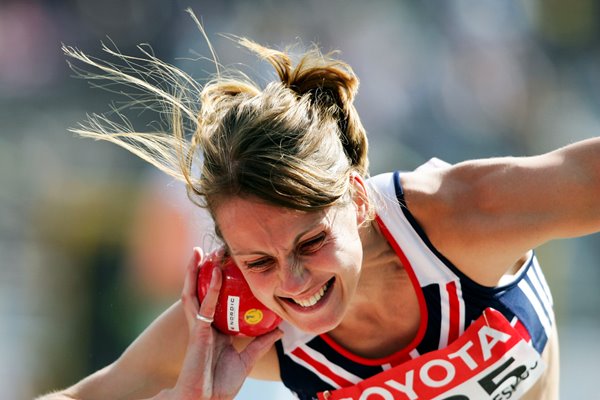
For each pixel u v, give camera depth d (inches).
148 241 1096.2
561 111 1567.4
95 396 442.3
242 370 411.8
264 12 1456.7
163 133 421.7
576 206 388.8
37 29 1493.6
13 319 1123.3
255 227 349.1
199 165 379.9
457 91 1508.4
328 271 356.8
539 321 429.4
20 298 1149.7
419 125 1471.5
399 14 1515.7
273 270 359.6
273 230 347.6
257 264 360.2
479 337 409.1
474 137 1494.8
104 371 450.3
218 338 415.2
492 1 1565.0
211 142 360.8
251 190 344.5
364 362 419.8
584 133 1567.4
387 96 1465.3
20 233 1242.0
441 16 1530.5
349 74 387.2
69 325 1101.7
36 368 1083.9
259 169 343.9
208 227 410.3
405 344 418.6
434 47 1513.3
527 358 418.0
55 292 1125.1
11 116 1424.7
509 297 417.1
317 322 367.2
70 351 1090.1
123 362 447.2
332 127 368.8
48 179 1262.3
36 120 1419.8
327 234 354.3
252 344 416.2
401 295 409.7
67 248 1136.8
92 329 1096.2
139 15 1467.8
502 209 393.4
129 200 1170.0
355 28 1487.5
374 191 406.3
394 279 408.8
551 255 1251.2
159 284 1078.4
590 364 1194.0
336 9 1481.3
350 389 421.7
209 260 409.4
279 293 365.1
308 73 385.7
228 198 351.9
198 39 1437.0
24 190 1291.8
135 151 404.2
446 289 406.9
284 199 342.0
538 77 1566.2
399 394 416.5
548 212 389.1
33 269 1168.2
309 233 349.1
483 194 398.0
